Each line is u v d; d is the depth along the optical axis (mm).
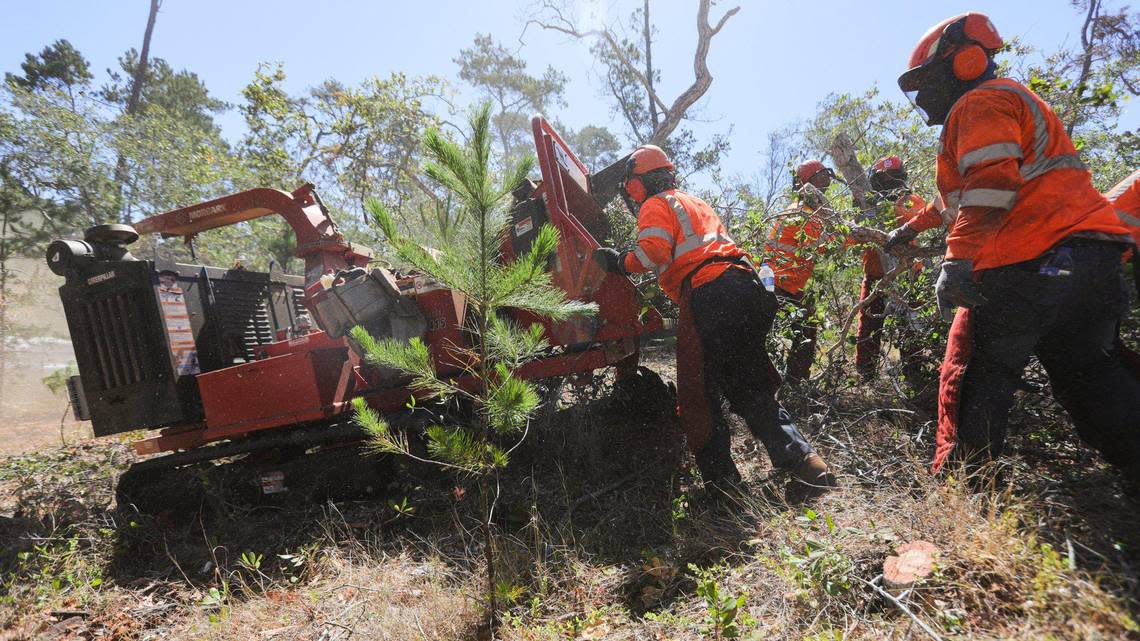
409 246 2418
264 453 4113
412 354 2600
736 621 2105
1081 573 1909
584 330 3754
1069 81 3365
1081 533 2176
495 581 2617
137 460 5371
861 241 3543
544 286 2709
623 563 2795
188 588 3158
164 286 3885
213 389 3766
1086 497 2402
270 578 3072
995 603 1899
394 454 3637
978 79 2477
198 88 21391
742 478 3281
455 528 3279
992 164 2230
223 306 4328
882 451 3232
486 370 2592
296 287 5227
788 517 2633
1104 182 4289
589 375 4285
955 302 2387
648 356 6277
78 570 3326
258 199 4238
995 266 2338
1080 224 2244
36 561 3332
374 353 2641
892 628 1901
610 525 3123
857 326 4652
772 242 4125
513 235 4016
